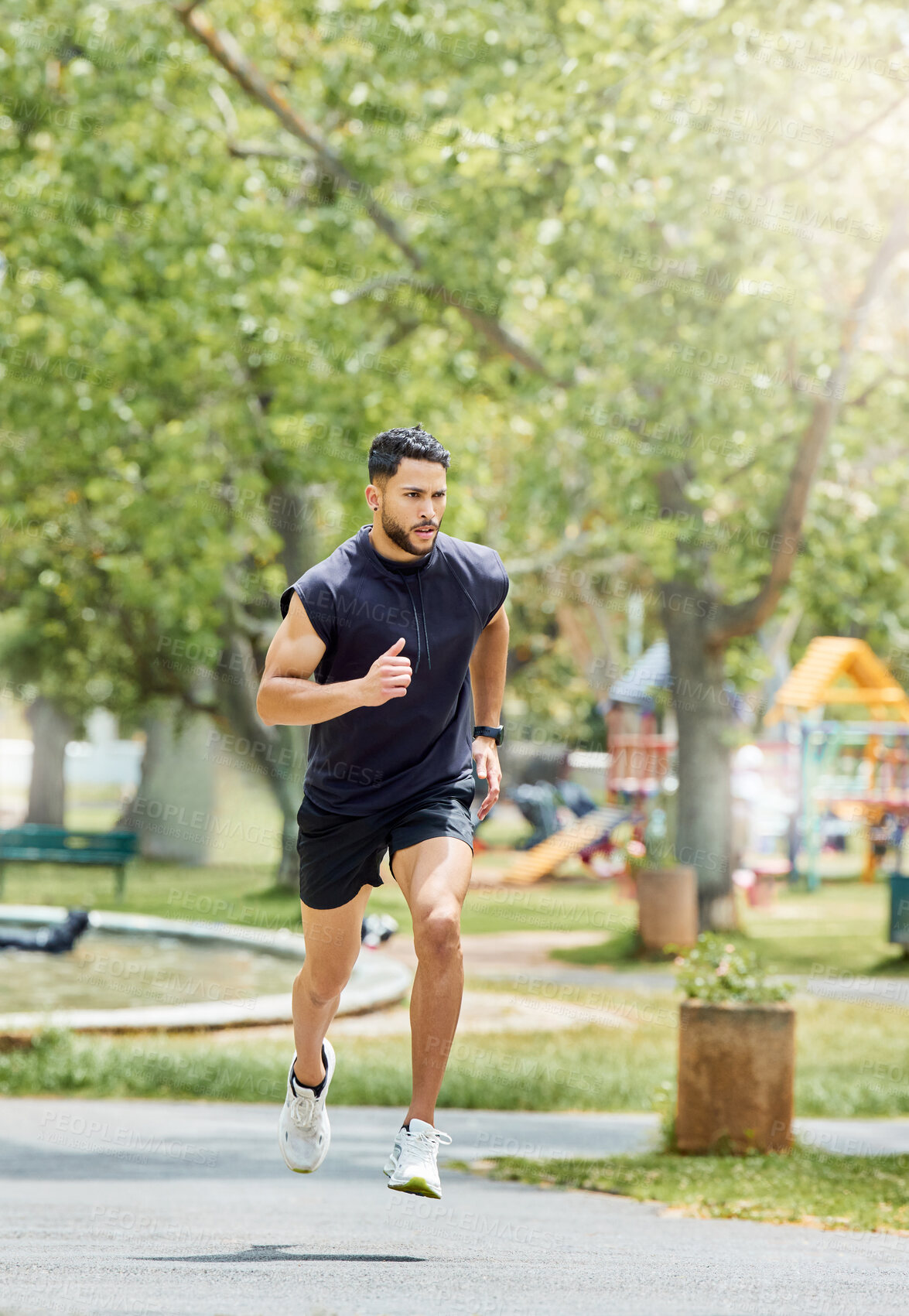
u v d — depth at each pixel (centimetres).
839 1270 365
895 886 1714
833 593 1869
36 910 1834
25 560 2558
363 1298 285
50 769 3691
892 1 1244
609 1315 273
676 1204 548
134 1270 322
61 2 1678
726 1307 290
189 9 1684
